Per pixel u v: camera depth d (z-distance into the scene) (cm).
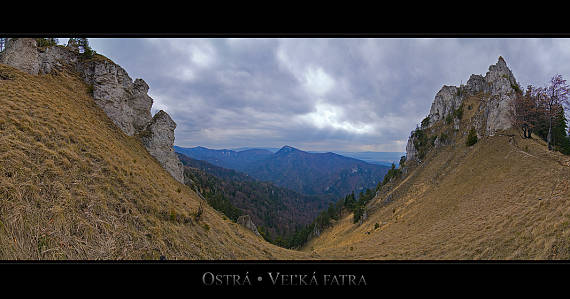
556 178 2075
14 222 707
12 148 955
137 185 1320
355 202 10225
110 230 913
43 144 1090
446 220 2919
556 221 1246
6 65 1706
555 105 3562
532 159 2947
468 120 6475
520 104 3997
